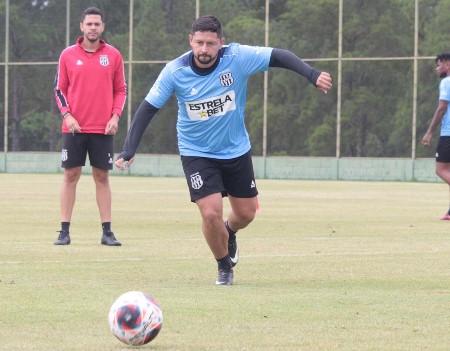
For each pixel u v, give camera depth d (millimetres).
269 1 78750
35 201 42438
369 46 75250
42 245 24875
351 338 12938
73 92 25547
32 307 15203
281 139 77688
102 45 25766
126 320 11969
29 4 83438
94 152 25391
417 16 73875
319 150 76562
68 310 14953
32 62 83375
